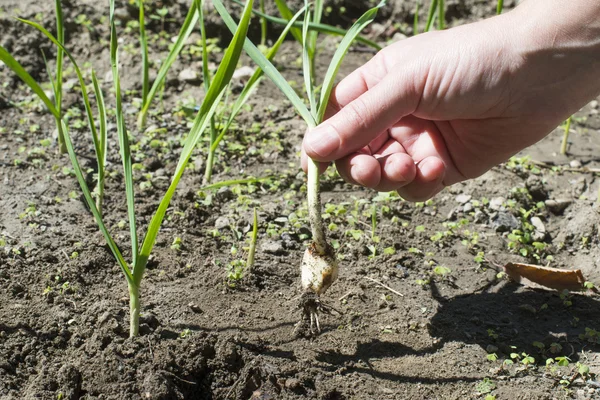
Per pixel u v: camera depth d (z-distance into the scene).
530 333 0.78
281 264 0.83
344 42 0.73
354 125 0.71
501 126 0.77
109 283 0.80
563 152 0.99
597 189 0.93
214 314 0.78
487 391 0.73
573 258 0.86
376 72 0.79
